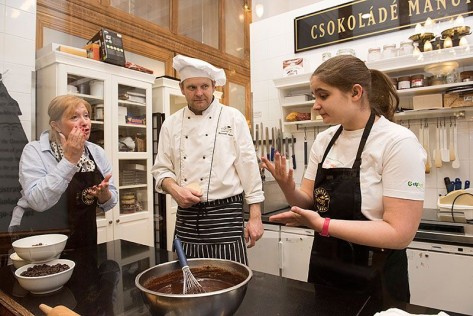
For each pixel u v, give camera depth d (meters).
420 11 2.36
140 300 0.87
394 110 1.07
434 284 1.83
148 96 2.85
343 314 0.77
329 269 1.06
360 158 0.97
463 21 2.13
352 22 2.62
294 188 1.13
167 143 1.54
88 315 0.79
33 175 1.30
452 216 2.01
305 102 2.63
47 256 1.02
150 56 3.23
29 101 1.87
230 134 1.45
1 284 0.99
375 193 0.93
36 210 1.32
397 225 0.82
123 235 2.61
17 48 1.81
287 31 2.96
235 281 0.74
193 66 1.33
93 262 1.20
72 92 2.28
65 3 2.50
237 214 1.44
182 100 3.28
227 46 4.18
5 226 1.37
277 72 3.02
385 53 2.33
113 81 2.53
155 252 1.32
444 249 1.80
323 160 1.10
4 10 1.76
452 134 2.27
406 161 0.84
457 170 2.28
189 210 1.41
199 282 0.76
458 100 2.07
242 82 4.32
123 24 2.97
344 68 0.89
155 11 3.32
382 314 0.63
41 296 0.90
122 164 2.71
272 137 3.00
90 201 1.48
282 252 2.35
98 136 2.46
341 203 0.99
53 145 1.38
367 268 0.99
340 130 1.09
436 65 2.13
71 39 2.58
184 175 1.46
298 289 0.91
